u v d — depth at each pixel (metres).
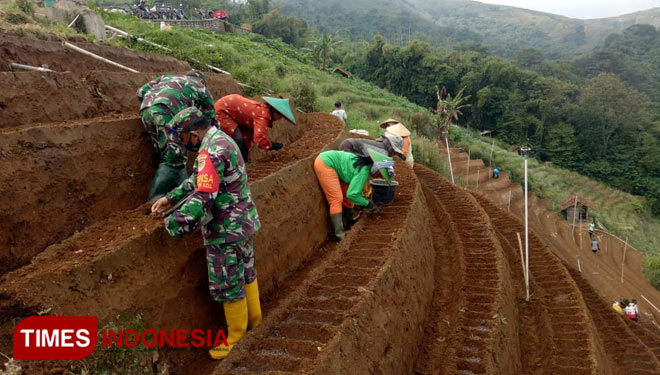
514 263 8.38
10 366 2.35
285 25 63.56
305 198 5.61
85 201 3.82
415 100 55.97
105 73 5.53
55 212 3.54
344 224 6.48
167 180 4.26
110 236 3.33
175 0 58.38
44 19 8.23
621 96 49.69
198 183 3.02
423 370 4.68
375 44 58.44
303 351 3.40
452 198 10.41
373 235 5.64
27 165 3.37
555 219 24.48
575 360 5.76
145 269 3.22
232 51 15.90
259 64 15.52
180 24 33.56
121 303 2.98
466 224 8.47
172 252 3.45
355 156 6.04
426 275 5.98
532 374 5.65
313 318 3.89
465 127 53.22
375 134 15.28
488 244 7.49
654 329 13.26
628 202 36.97
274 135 8.09
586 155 46.88
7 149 3.29
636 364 7.06
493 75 53.34
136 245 3.20
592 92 49.66
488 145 33.84
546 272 8.10
